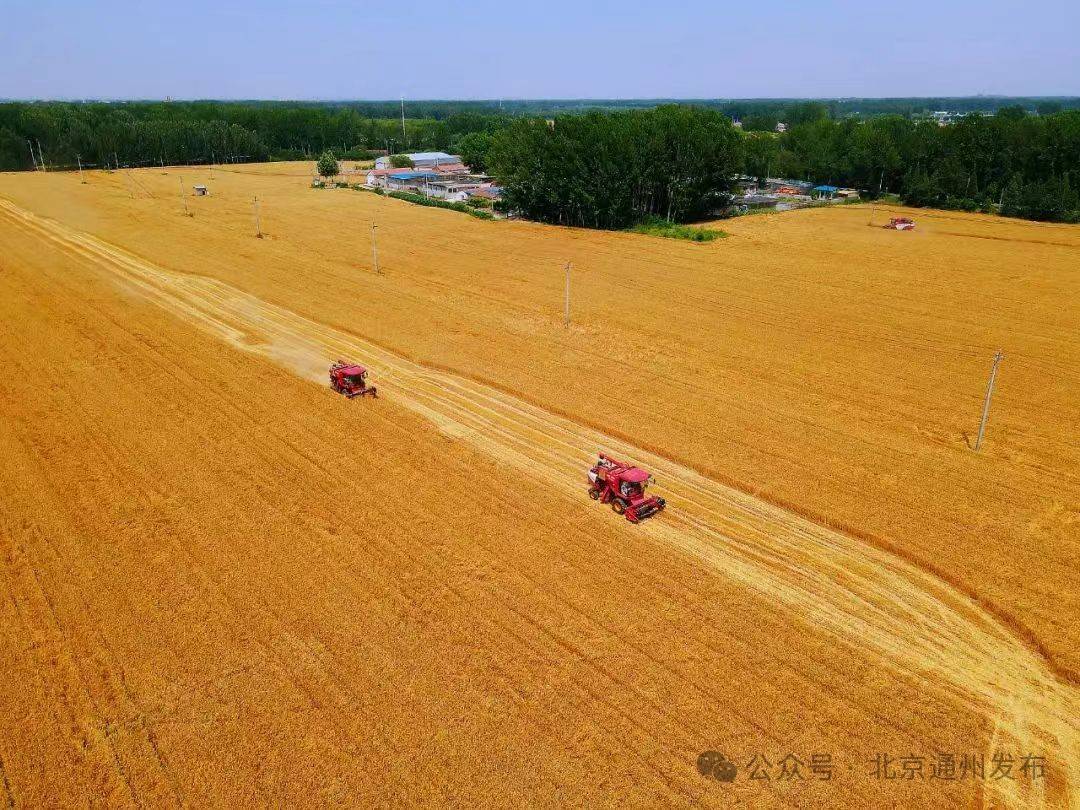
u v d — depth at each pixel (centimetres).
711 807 1509
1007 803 1534
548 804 1507
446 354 4062
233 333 4391
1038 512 2584
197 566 2234
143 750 1628
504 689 1789
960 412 3409
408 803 1506
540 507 2573
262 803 1505
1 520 2475
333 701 1752
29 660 1878
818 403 3491
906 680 1853
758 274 6106
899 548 2358
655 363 3988
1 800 1513
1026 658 1936
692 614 2061
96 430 3117
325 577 2188
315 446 2995
